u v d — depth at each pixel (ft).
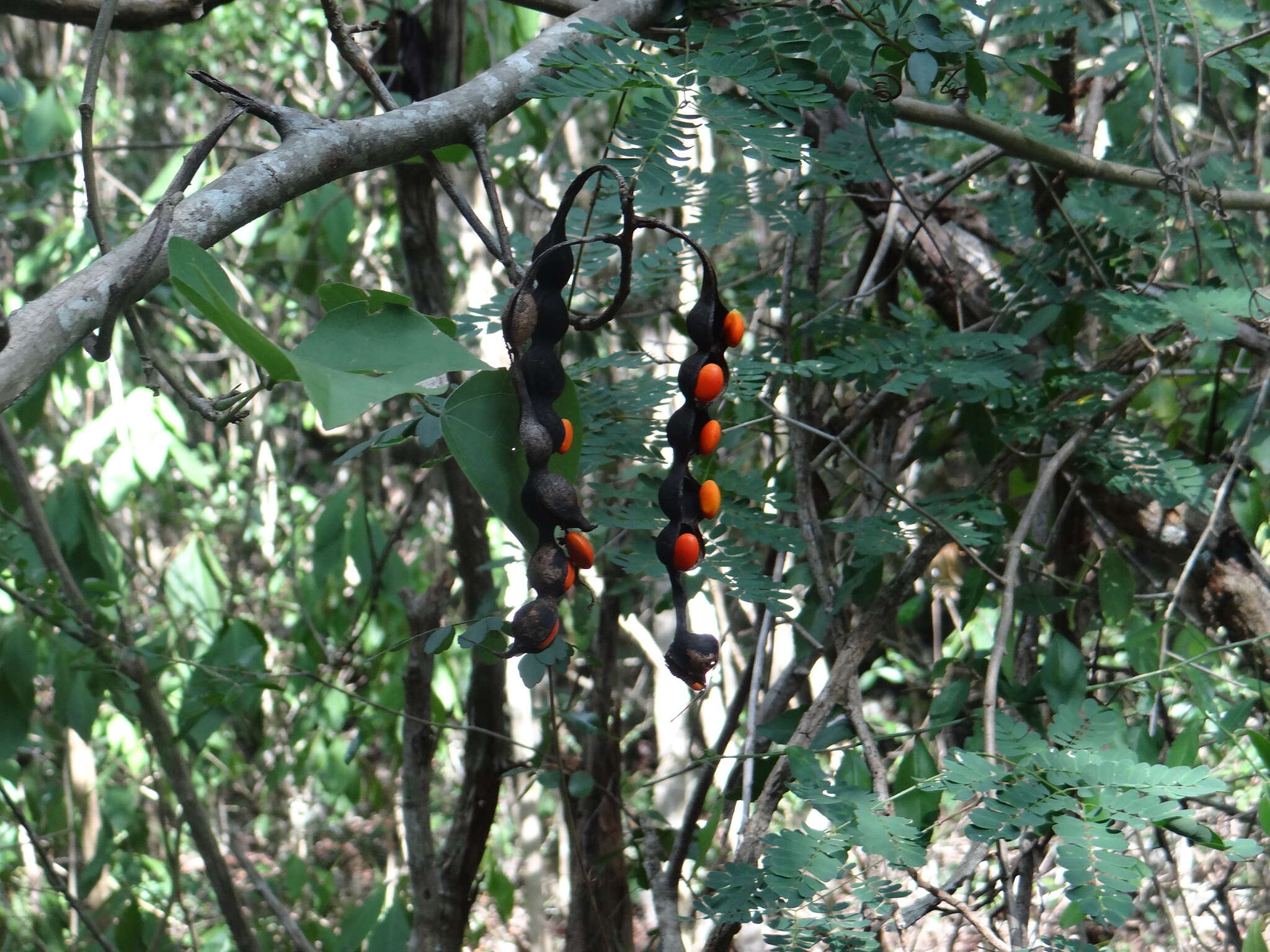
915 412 7.35
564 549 3.35
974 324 7.16
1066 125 7.36
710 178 6.32
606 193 5.29
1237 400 7.39
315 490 20.54
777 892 3.92
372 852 17.39
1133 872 3.59
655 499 5.30
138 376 15.87
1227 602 6.69
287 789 18.74
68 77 12.79
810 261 7.22
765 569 6.73
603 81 4.16
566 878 11.96
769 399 6.80
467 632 5.57
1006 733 4.54
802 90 4.45
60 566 7.81
